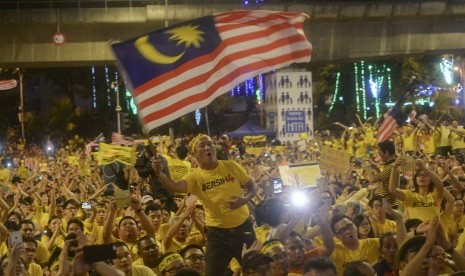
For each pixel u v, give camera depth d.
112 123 77.44
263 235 12.36
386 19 50.62
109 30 49.72
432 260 9.67
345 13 49.62
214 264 11.67
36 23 48.22
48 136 77.19
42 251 14.31
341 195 17.62
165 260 10.97
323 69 71.06
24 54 49.59
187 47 11.76
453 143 29.81
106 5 48.31
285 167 15.77
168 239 13.74
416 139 30.36
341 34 51.25
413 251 9.77
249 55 11.97
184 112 11.63
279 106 51.03
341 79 71.19
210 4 49.09
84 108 79.94
